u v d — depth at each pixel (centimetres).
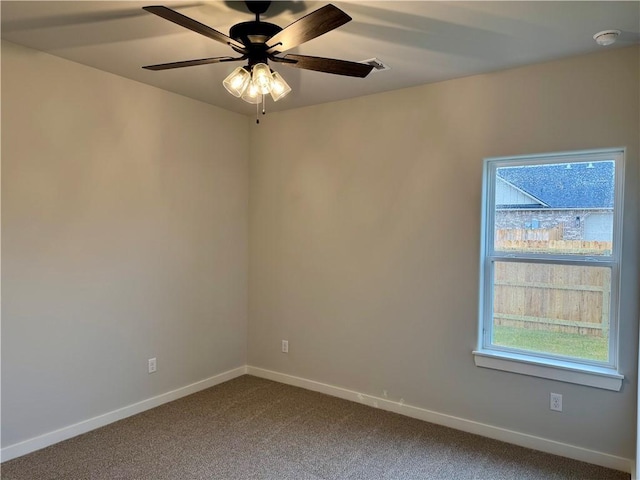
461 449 290
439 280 327
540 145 287
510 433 301
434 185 328
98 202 311
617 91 263
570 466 270
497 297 314
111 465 265
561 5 208
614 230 274
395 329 348
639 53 256
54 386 289
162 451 283
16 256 268
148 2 211
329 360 384
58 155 287
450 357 324
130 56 282
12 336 268
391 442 299
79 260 301
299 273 400
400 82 325
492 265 315
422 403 336
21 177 269
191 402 364
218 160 402
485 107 306
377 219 355
